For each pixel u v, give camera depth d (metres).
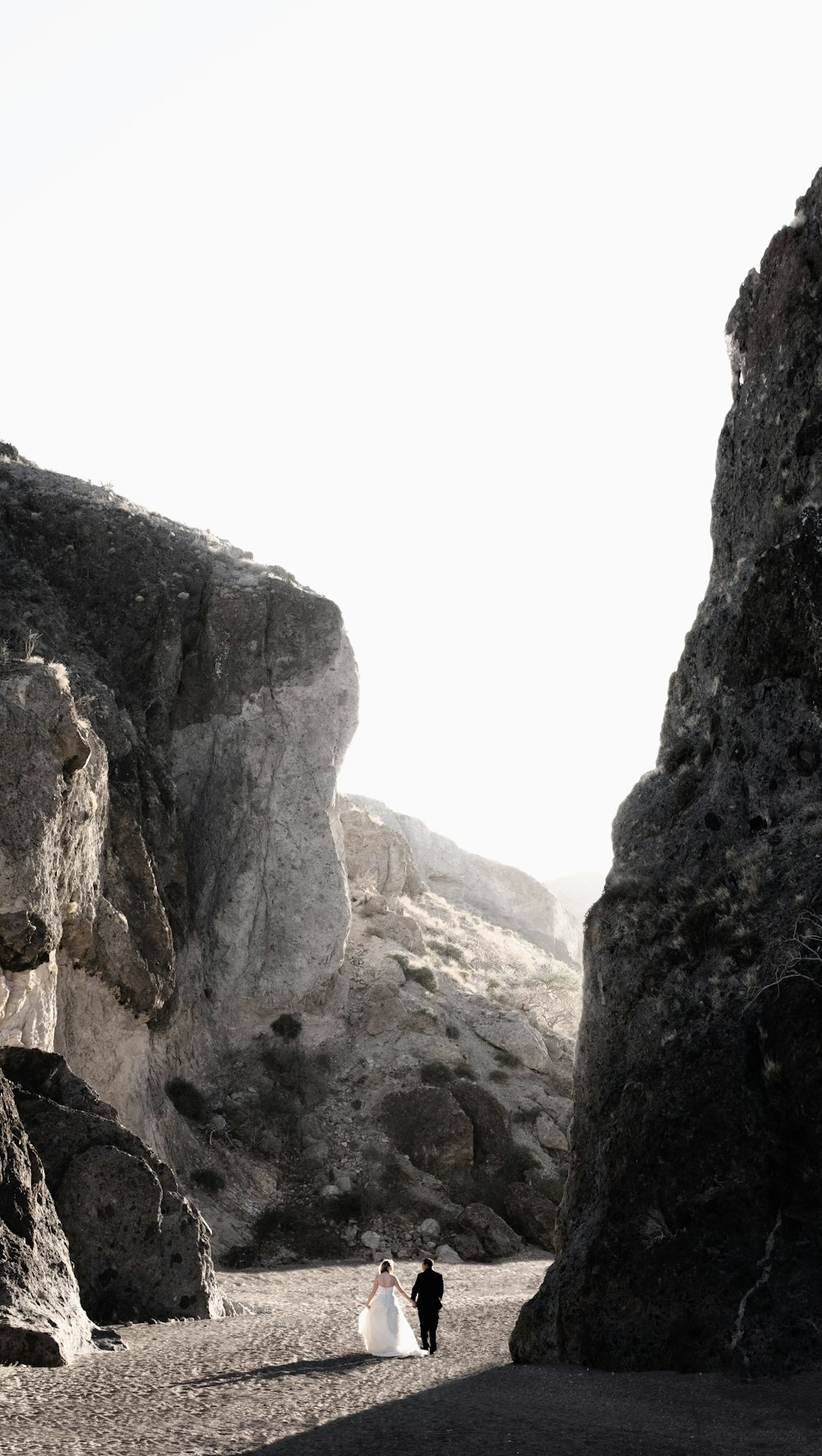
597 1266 17.72
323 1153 39.22
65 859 30.34
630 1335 16.98
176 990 39.41
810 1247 16.52
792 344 24.22
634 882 21.47
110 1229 23.86
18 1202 20.05
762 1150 17.34
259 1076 41.12
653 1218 17.70
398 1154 39.78
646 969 20.25
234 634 44.94
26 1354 17.22
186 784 43.50
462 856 84.81
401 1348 19.34
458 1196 39.38
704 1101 18.05
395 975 47.44
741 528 24.36
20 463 49.69
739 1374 15.63
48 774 28.16
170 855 40.66
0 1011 26.17
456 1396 15.20
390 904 57.62
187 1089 38.75
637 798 23.36
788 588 21.78
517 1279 32.88
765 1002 18.33
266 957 42.84
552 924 83.56
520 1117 42.53
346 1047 43.66
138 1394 15.16
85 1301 23.06
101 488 50.34
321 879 44.31
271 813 44.12
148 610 44.28
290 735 44.97
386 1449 12.09
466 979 51.97
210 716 44.41
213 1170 36.88
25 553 44.12
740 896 20.02
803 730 20.98
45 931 27.03
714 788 21.83
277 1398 15.02
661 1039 19.36
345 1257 36.09
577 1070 21.12
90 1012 33.94
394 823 83.94
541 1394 15.26
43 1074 26.17
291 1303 28.52
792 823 20.36
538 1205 39.19
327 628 46.12
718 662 23.27
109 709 40.44
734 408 25.80
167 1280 24.09
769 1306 16.14
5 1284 18.53
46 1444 12.15
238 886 42.88
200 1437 12.71
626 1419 13.56
